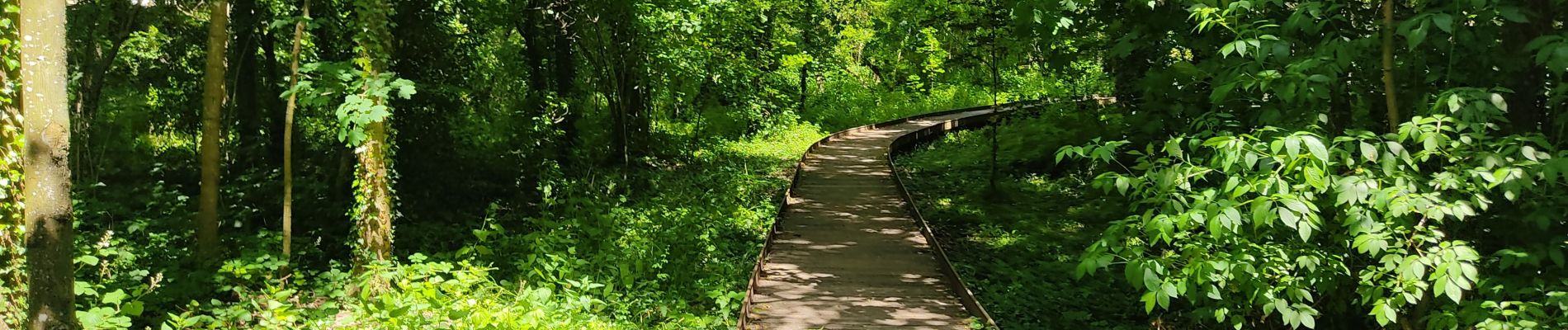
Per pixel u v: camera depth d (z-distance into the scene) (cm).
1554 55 348
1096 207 1249
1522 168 355
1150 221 408
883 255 1013
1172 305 790
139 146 1548
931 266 950
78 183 1139
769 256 1005
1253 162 368
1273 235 486
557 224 984
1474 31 440
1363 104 503
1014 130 1830
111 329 484
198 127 1546
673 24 1501
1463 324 415
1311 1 468
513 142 1415
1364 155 366
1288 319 429
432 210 1129
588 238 988
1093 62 1616
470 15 1316
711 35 1839
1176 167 415
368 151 721
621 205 1338
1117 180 430
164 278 724
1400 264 368
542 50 1612
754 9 2042
